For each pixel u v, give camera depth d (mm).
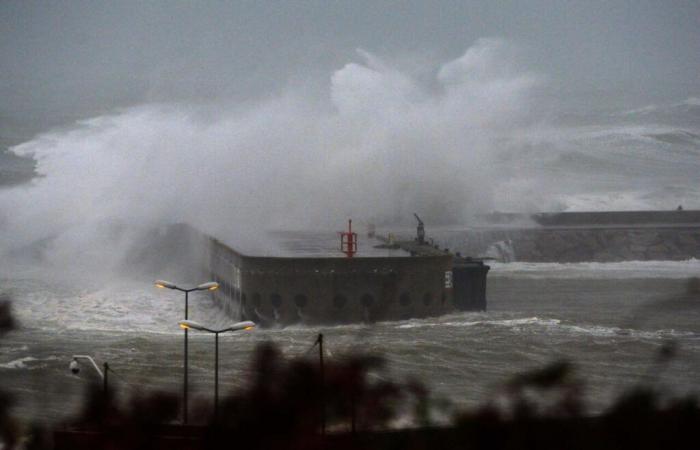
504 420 62406
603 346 153625
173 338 162125
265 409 59250
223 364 140500
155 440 77312
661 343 155000
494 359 146000
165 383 129750
